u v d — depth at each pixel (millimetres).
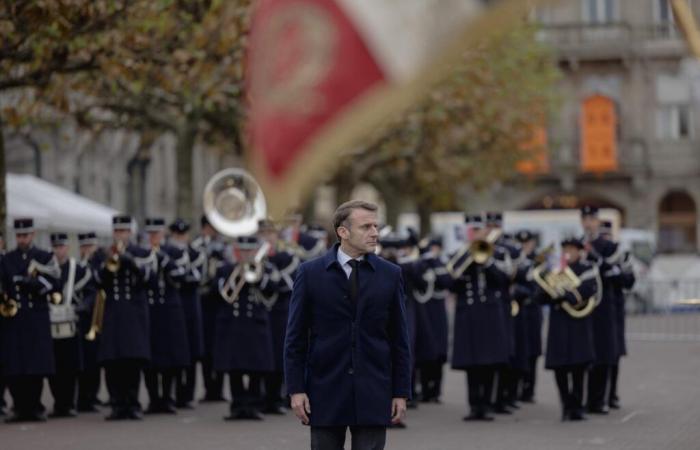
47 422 32375
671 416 32375
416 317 34969
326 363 15625
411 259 34219
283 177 8609
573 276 31062
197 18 39500
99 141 86062
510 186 121438
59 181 78562
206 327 37469
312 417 15656
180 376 35750
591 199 125562
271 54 8648
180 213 57906
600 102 120812
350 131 8250
